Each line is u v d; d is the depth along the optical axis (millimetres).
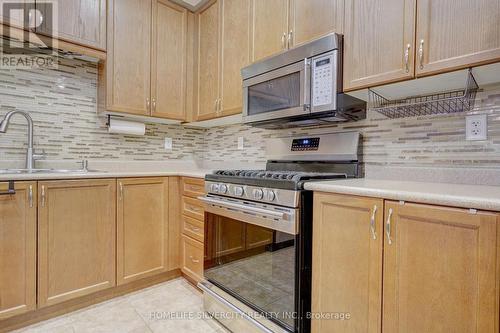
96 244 1817
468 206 845
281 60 1686
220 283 1712
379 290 1052
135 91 2227
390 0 1281
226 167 2689
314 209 1281
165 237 2156
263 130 2332
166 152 2705
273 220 1367
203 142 2959
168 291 2049
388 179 1560
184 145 2838
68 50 1927
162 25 2369
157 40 2342
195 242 2039
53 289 1657
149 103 2297
